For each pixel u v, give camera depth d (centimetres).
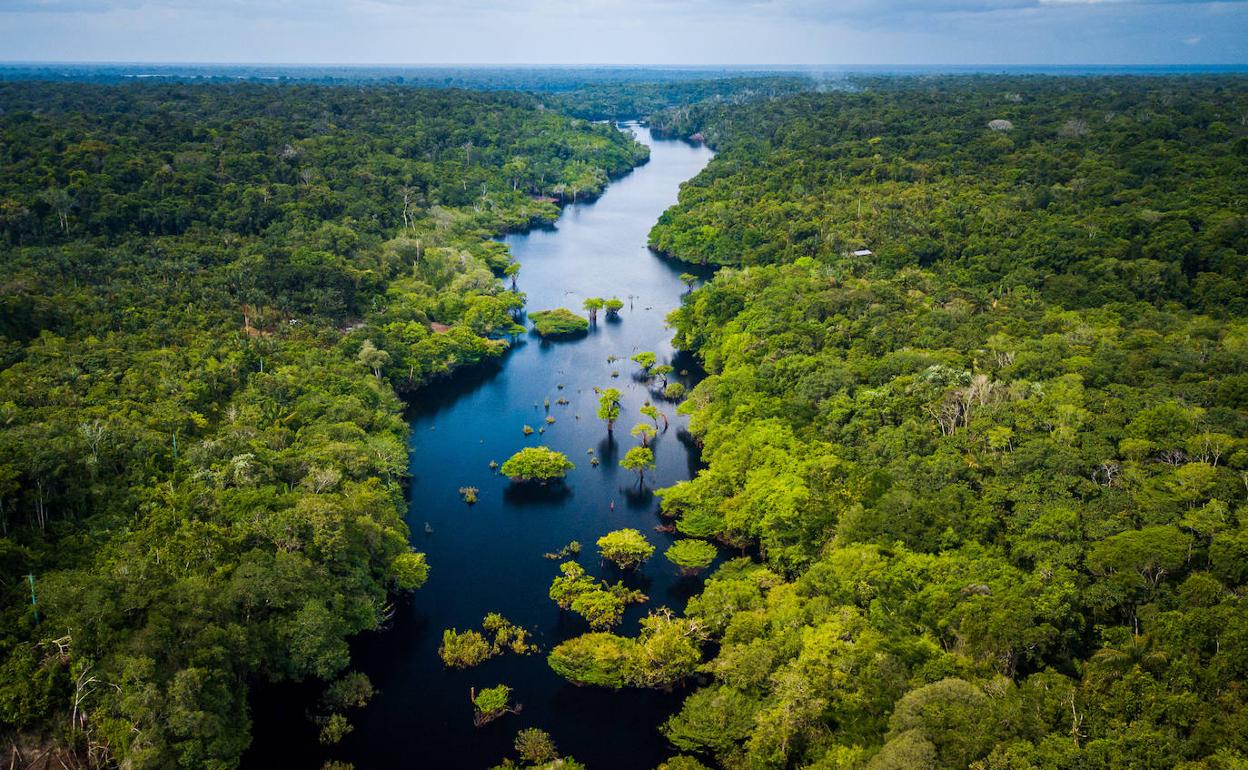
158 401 14688
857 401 15012
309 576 10525
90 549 10869
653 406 19025
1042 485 11662
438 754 9656
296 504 11625
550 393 19988
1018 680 9200
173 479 12512
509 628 11712
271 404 15550
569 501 15225
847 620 9794
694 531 13225
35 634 8981
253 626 9819
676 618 11675
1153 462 11962
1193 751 7444
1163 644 8675
